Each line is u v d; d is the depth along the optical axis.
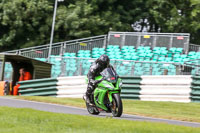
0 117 25.02
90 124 23.00
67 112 34.75
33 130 20.03
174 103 48.22
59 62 69.38
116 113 30.72
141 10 114.06
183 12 109.06
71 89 55.81
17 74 65.31
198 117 37.38
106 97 31.58
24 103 42.00
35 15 104.19
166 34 86.06
